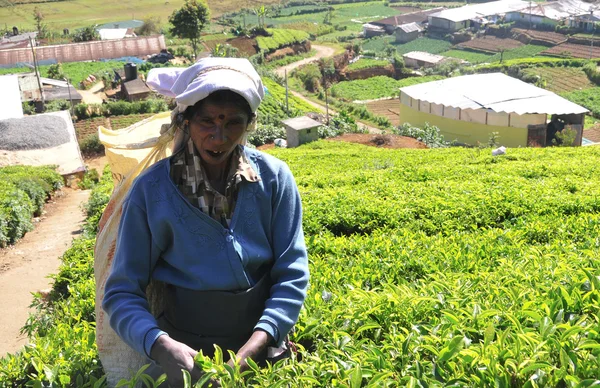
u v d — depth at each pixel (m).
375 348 3.05
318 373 2.96
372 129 59.38
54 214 23.17
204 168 3.05
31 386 3.64
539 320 3.14
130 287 2.97
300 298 3.06
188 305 3.03
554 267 4.64
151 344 2.76
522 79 83.75
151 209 2.98
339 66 93.88
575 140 41.94
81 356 3.90
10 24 124.81
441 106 46.28
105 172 31.88
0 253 15.72
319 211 11.09
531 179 15.40
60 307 7.06
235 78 2.87
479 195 11.41
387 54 100.25
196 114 2.90
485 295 4.19
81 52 80.00
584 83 81.88
